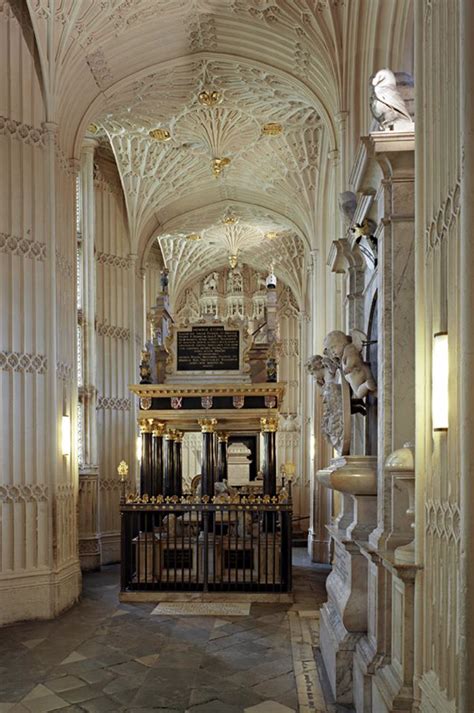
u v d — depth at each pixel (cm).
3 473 855
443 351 327
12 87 905
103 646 714
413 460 391
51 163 926
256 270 2423
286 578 947
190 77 1148
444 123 339
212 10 1009
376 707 431
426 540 358
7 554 848
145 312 2003
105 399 1399
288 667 635
